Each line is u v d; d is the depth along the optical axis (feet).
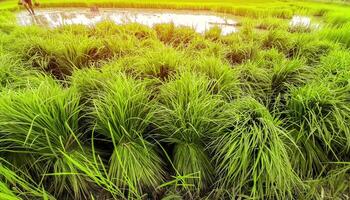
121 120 2.12
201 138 2.30
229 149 2.06
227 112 2.26
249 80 3.18
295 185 2.09
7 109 1.90
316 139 2.45
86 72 3.01
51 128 1.99
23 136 1.94
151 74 3.10
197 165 2.17
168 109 2.21
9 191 1.61
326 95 2.44
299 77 3.05
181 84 2.46
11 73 2.80
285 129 2.25
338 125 2.27
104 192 2.05
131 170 2.01
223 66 3.09
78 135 2.12
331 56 3.48
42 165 2.04
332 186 2.18
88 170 1.93
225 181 2.14
